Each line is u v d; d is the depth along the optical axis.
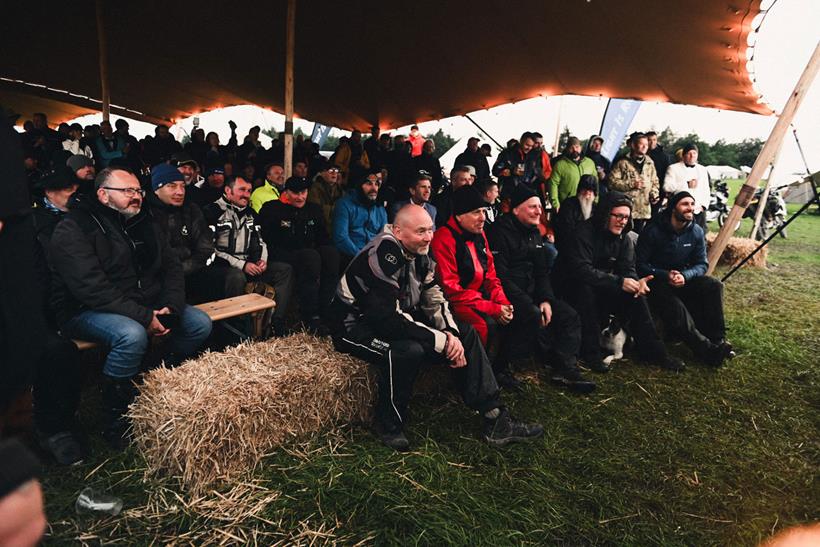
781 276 7.73
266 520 2.17
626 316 4.22
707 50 6.07
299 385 2.66
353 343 2.73
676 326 4.18
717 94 7.14
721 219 13.14
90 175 4.03
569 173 6.77
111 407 2.62
